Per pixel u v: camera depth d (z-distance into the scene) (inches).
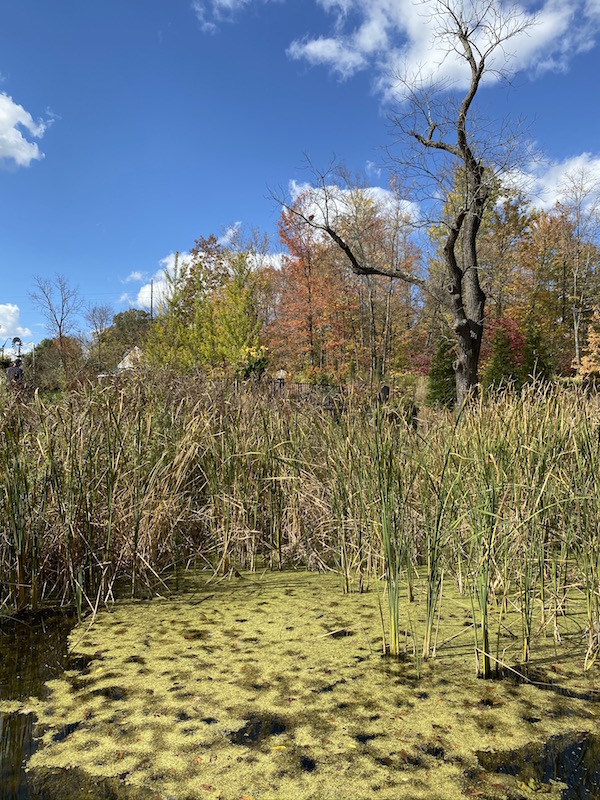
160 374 221.5
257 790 69.4
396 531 111.4
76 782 70.8
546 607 124.0
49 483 138.9
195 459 175.8
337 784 70.6
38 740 80.1
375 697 92.0
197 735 81.0
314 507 172.6
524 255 927.0
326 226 485.7
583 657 107.0
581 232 845.2
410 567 134.8
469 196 453.4
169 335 698.8
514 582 138.3
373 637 115.8
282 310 930.7
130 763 74.7
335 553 163.9
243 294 670.5
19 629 120.6
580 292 887.1
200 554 167.6
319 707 88.8
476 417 161.2
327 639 114.8
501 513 123.5
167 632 118.5
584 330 882.8
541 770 73.5
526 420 144.4
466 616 127.2
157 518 152.1
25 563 131.3
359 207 824.9
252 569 166.7
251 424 190.2
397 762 75.1
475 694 93.1
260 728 83.0
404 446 147.5
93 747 78.3
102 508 145.0
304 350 856.3
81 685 95.7
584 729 82.9
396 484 128.3
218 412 189.3
